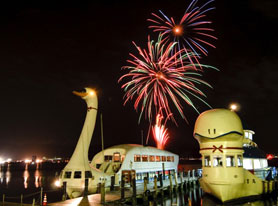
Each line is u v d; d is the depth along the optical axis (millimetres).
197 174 46688
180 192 36750
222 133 25266
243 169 26594
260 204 26828
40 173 112188
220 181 25094
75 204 22359
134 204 25625
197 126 26938
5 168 166875
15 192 47500
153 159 40594
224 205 25625
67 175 29703
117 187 31391
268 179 32625
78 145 31125
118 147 37031
